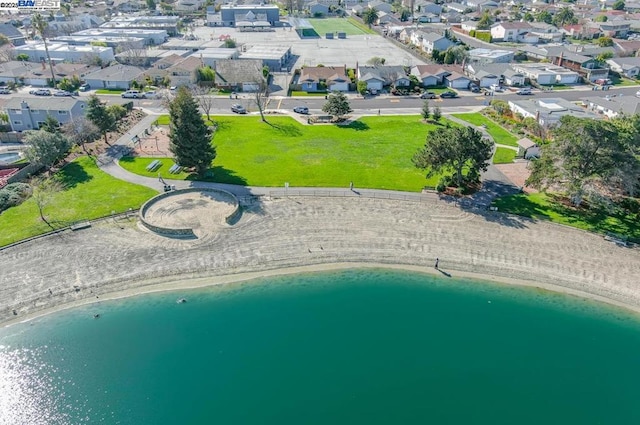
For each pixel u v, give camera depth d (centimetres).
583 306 5309
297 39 19900
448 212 6850
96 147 8869
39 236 6216
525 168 8156
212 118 10512
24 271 5653
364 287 5559
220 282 5600
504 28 19488
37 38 18475
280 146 9038
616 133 6394
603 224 6562
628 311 5241
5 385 4309
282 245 6191
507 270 5822
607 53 15400
